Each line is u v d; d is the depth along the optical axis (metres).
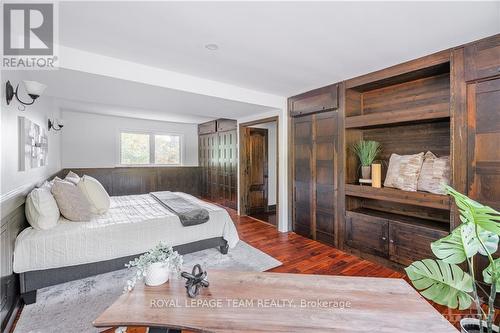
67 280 2.11
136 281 1.40
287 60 2.58
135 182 6.30
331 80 3.25
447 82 2.59
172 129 7.16
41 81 2.64
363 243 3.04
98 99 3.53
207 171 7.00
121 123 6.35
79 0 1.57
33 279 1.98
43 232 2.07
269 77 3.13
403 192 2.62
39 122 3.02
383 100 3.17
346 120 3.22
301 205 3.95
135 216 2.69
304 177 3.88
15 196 1.99
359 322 1.07
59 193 2.35
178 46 2.26
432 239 2.40
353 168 3.33
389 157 3.16
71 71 2.34
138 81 2.67
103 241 2.26
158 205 3.34
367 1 1.59
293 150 4.08
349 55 2.45
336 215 3.39
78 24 1.87
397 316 1.11
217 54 2.43
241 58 2.53
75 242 2.13
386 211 3.21
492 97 2.02
